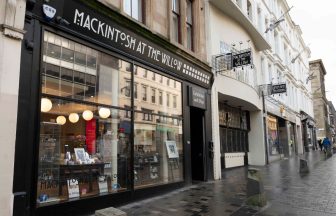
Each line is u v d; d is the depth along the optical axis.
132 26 7.81
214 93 12.34
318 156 26.47
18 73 5.11
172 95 9.79
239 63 12.20
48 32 5.92
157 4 9.38
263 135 18.77
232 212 6.46
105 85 7.31
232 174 13.50
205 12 12.59
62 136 6.18
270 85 18.89
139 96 8.38
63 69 6.26
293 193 8.55
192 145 11.60
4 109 4.85
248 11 18.45
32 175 5.32
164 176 9.11
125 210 6.70
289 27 32.59
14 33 5.05
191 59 10.73
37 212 5.32
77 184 6.43
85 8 6.47
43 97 5.77
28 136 5.30
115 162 7.45
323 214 6.20
